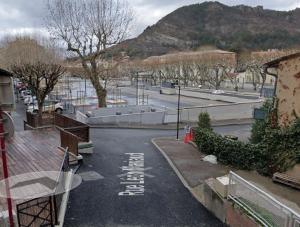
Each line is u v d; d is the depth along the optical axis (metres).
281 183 12.03
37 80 21.89
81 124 17.05
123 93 61.16
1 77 8.63
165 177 13.37
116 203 10.80
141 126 26.53
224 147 14.77
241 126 26.92
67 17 29.89
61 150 14.55
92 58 30.66
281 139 12.64
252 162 13.66
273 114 13.45
